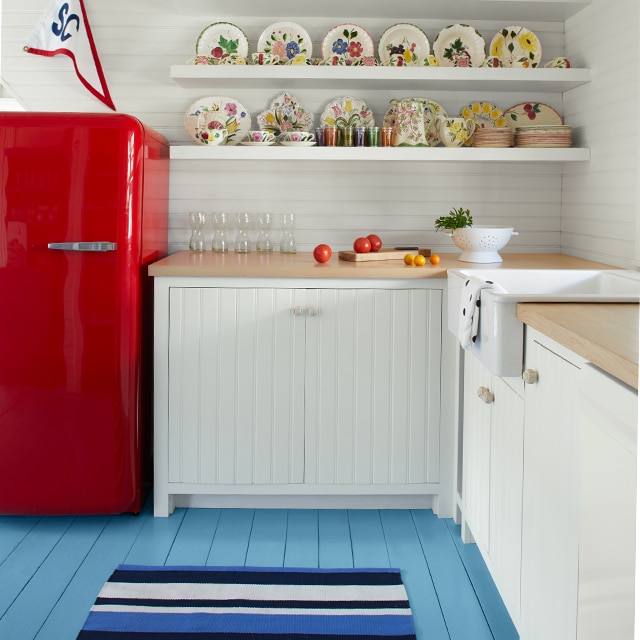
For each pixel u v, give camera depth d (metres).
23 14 3.82
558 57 3.79
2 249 3.08
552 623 1.96
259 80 3.66
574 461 1.82
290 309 3.19
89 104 3.91
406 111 3.67
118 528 3.16
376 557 2.90
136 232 3.12
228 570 2.78
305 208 3.93
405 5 3.65
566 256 3.84
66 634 2.39
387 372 3.22
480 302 2.45
